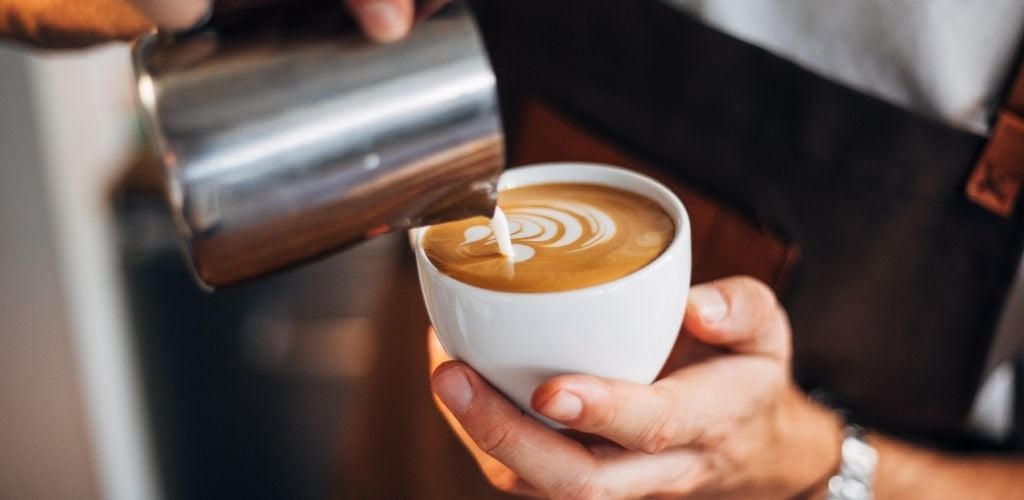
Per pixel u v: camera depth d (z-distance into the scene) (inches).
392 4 16.7
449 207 19.1
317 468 72.8
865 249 30.2
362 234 18.3
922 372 31.8
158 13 16.5
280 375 71.5
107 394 66.4
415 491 39.6
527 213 23.6
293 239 17.5
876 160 28.7
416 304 37.8
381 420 39.6
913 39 27.8
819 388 33.6
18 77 56.1
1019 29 27.2
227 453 73.7
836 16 28.6
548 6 31.5
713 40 29.3
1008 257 28.3
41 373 63.5
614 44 31.0
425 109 17.1
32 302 61.6
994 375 33.5
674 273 19.6
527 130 33.8
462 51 17.3
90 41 31.6
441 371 20.0
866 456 29.9
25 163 58.1
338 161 16.8
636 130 31.8
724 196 31.3
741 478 27.1
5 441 65.2
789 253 30.5
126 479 69.3
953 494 30.3
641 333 19.5
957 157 27.7
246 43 16.9
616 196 24.3
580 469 21.3
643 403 19.4
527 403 20.7
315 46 16.9
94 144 64.0
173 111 16.3
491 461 25.1
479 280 20.1
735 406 22.9
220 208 16.5
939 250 29.3
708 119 30.5
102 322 65.4
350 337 71.2
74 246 61.7
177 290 68.6
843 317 31.7
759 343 24.1
